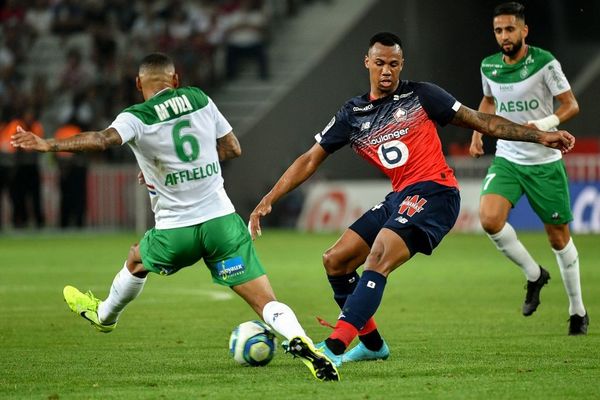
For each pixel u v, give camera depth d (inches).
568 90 1273.4
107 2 4247.0
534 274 1312.7
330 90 3978.8
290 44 4266.7
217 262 988.6
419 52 4013.3
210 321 1427.2
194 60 3907.5
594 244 2773.1
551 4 4148.6
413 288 1863.9
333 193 3577.8
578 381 908.6
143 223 3663.9
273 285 1932.8
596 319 1408.7
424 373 963.3
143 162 983.6
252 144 3708.2
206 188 987.3
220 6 4148.6
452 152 3624.5
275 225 3732.8
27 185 3614.7
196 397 845.8
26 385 918.4
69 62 4020.7
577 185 3225.9
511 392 855.7
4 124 3730.3
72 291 1109.7
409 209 984.9
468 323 1380.4
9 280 2054.6
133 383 924.0
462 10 4025.6
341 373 966.4
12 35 4274.1
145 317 1473.9
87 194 3668.8
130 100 3826.3
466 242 3011.8
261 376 954.7
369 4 4028.1
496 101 1320.1
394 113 1012.5
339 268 1031.6
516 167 1307.8
